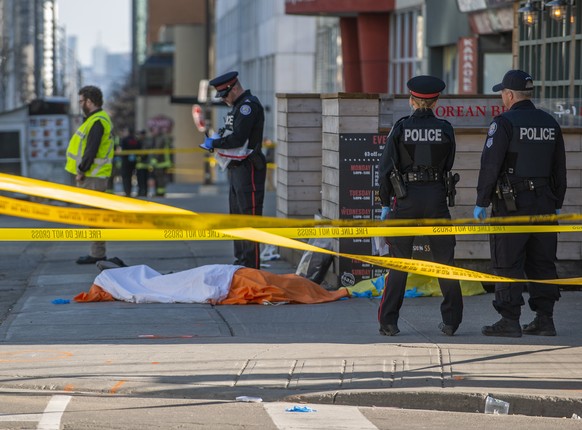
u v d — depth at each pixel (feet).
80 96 185.78
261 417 91.71
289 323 130.82
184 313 136.87
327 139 159.63
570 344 117.39
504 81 120.47
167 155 470.80
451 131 119.85
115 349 114.83
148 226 101.45
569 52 211.41
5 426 87.56
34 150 345.92
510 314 120.88
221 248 208.95
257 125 159.22
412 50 338.75
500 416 94.12
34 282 165.99
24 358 110.83
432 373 102.89
